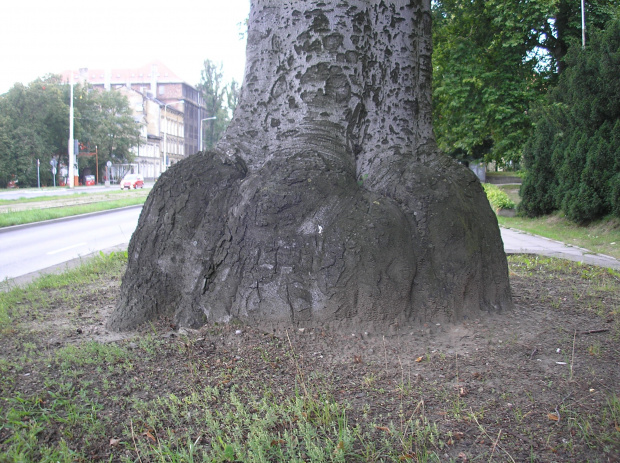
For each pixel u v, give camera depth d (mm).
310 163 4562
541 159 18078
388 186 4773
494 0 20828
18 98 60719
